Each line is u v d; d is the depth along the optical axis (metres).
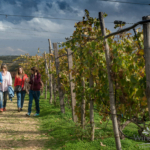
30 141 4.40
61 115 6.68
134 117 3.93
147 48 2.38
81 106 4.95
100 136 4.42
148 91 2.40
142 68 3.28
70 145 3.93
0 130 5.20
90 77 4.26
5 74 7.47
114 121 3.16
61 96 7.07
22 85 7.74
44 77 11.29
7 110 7.99
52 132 4.96
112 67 3.06
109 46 3.29
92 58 3.72
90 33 4.27
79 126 4.47
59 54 9.02
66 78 6.89
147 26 2.37
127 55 3.29
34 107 8.63
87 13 4.27
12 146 4.08
